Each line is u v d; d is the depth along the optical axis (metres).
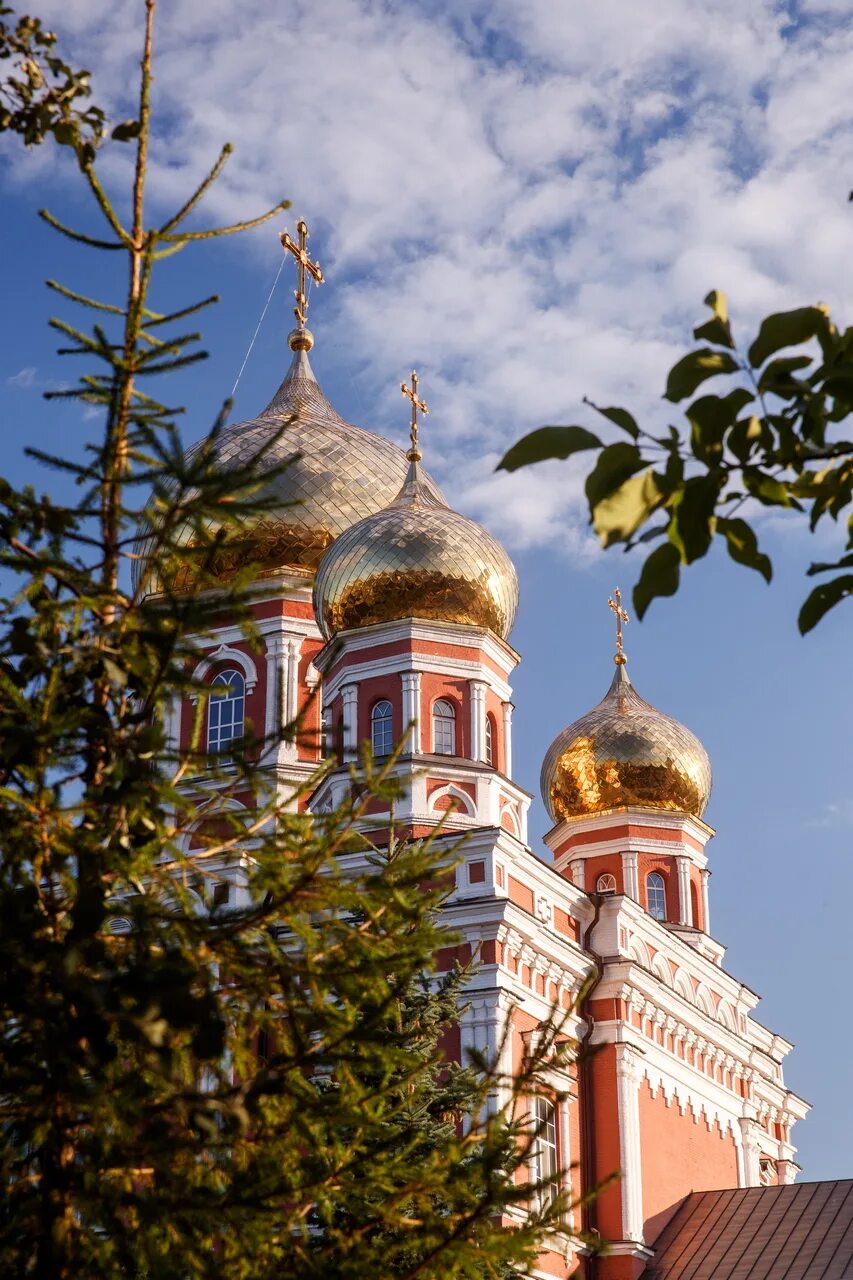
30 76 12.48
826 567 7.57
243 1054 10.23
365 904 10.52
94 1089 8.92
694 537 6.96
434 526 40.84
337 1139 10.29
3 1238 9.22
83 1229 9.35
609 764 48.44
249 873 10.30
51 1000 8.84
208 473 9.77
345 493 45.25
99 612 10.36
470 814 37.88
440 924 34.84
